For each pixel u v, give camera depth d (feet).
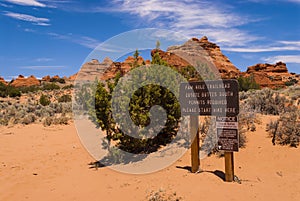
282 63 294.46
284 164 22.15
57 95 138.72
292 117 29.45
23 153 31.63
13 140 38.29
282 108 42.75
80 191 19.42
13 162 28.07
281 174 20.40
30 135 41.60
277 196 16.75
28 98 132.67
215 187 18.01
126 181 20.48
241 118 31.68
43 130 45.27
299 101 51.60
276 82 198.08
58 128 46.80
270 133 28.19
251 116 32.81
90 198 17.95
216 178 19.63
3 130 45.78
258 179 19.74
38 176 23.56
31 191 20.21
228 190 17.53
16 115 61.67
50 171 24.80
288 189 17.79
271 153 24.35
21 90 187.62
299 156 22.99
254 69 298.15
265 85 190.49
